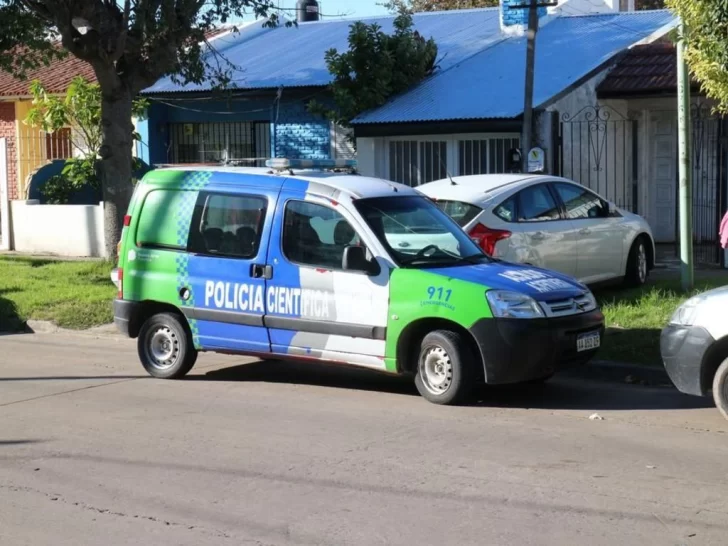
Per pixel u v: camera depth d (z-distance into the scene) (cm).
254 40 2398
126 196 1617
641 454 693
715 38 990
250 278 920
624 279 1272
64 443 745
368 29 1809
